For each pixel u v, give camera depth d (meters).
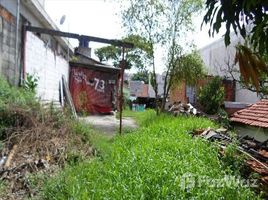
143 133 8.38
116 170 4.64
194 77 15.62
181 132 8.08
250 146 6.80
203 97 15.56
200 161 5.18
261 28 2.95
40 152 5.87
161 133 8.09
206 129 8.29
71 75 17.69
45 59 11.53
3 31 7.51
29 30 9.12
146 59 15.66
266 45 3.02
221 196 3.85
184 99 18.20
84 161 5.71
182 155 5.51
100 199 3.70
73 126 7.25
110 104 18.48
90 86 18.03
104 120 14.95
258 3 3.00
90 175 4.70
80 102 17.64
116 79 18.64
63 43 14.40
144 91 33.62
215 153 5.80
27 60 9.30
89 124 8.38
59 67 14.52
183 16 15.09
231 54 16.86
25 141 6.09
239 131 9.65
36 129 6.34
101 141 7.48
